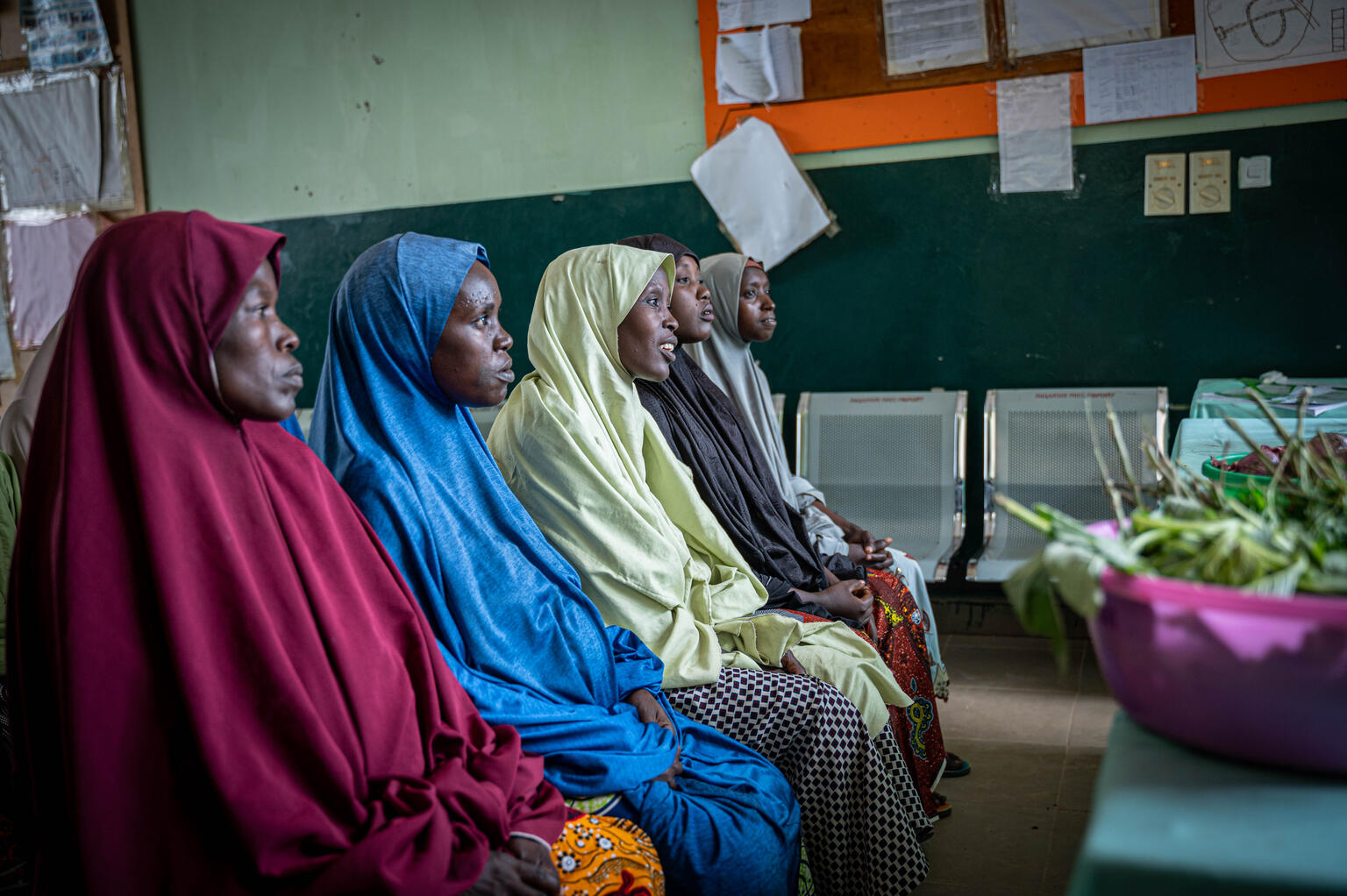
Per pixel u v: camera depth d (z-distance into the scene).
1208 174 3.89
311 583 1.31
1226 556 0.92
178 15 5.17
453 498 1.70
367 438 1.68
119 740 1.17
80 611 1.16
